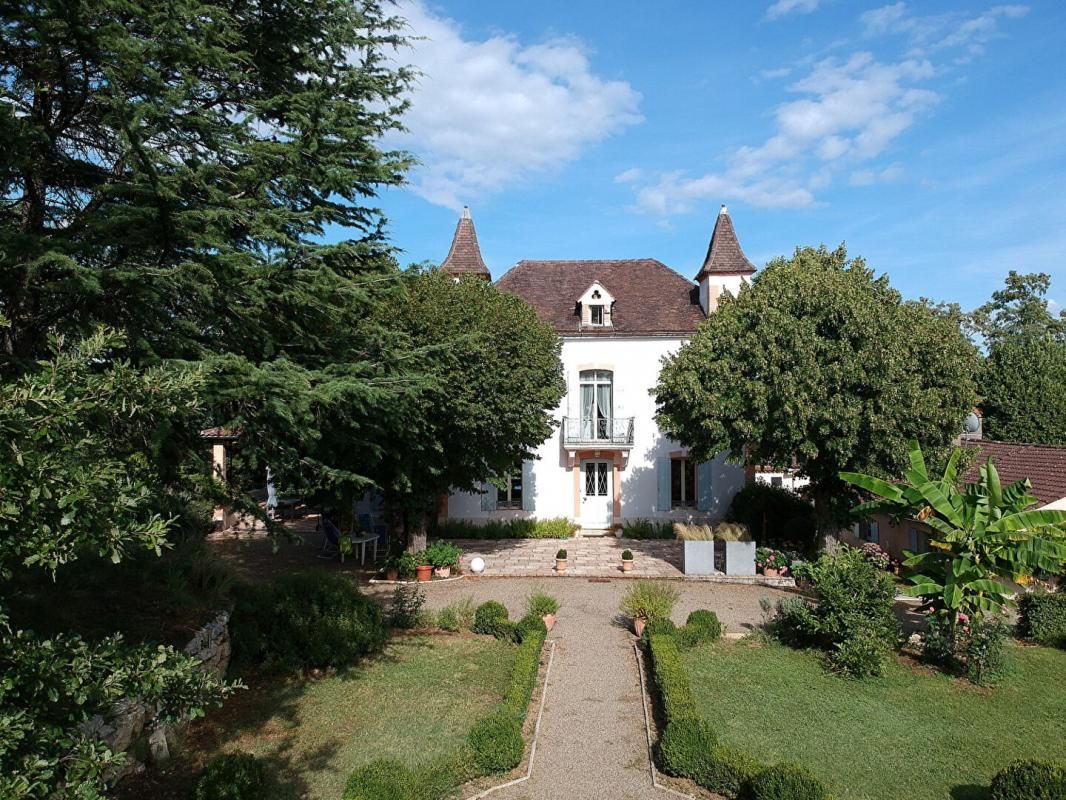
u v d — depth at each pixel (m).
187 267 6.60
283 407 6.74
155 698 4.47
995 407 28.33
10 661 3.62
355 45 8.69
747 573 17.94
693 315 25.47
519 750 7.96
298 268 7.96
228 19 7.51
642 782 7.74
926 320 16.50
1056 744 8.68
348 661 11.13
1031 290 43.44
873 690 10.27
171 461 7.22
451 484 18.36
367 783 6.45
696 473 24.72
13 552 3.53
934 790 7.56
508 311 17.61
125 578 9.79
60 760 3.68
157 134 7.11
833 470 17.02
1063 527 12.42
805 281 16.62
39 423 3.65
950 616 11.41
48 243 6.03
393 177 8.55
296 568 18.92
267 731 8.66
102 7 6.15
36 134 6.28
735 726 9.02
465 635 12.98
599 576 18.20
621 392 24.78
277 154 7.54
